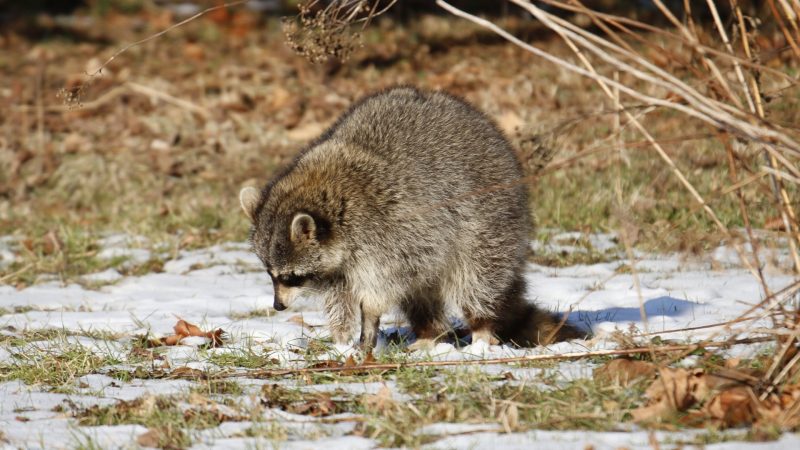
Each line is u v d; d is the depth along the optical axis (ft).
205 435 23.73
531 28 94.02
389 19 99.55
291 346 33.55
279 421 24.54
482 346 32.04
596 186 58.13
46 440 23.49
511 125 67.67
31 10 112.57
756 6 68.85
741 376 24.89
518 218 35.58
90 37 104.06
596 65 78.48
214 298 44.57
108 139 74.95
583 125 65.92
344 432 23.82
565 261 48.42
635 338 30.63
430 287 35.58
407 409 24.49
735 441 21.48
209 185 67.00
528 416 23.99
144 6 114.21
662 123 63.82
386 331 38.81
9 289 48.70
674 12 89.66
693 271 43.75
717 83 25.85
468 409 24.49
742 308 36.65
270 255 34.35
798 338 26.14
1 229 61.62
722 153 57.57
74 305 44.16
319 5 76.28
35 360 31.65
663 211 52.60
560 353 30.17
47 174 69.46
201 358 32.50
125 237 58.08
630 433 22.45
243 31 103.14
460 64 86.17
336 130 36.52
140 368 30.91
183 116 78.18
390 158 34.30
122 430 24.29
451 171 34.27
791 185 32.30
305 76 85.71
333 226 33.88
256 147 72.33
